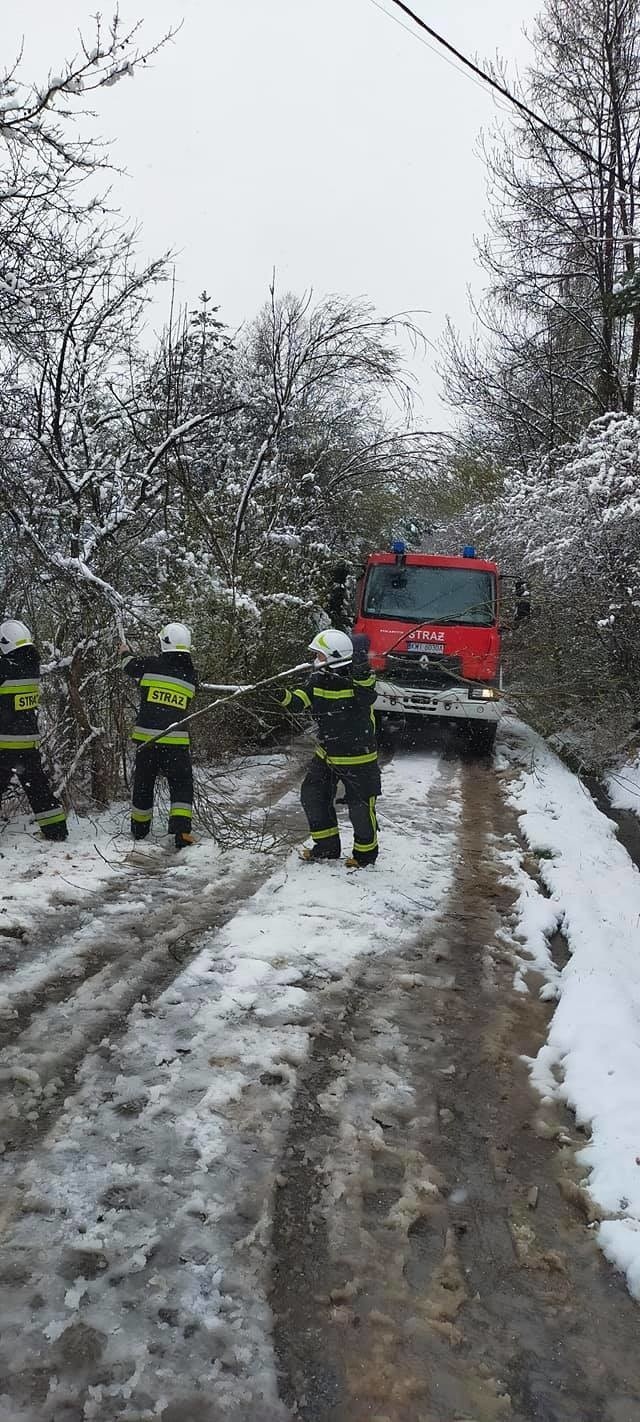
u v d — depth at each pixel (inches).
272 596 403.2
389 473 585.9
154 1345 97.6
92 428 333.1
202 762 404.8
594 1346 102.3
